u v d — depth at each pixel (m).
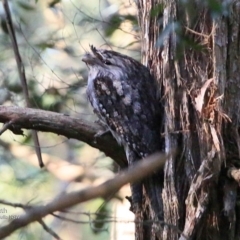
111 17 11.23
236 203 7.48
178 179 7.58
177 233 7.57
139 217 8.16
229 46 7.33
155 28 8.08
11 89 11.85
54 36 12.44
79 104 11.88
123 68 8.58
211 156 7.26
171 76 7.58
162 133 7.95
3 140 14.41
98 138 8.30
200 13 7.21
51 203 3.76
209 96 7.29
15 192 13.30
